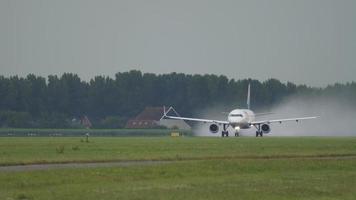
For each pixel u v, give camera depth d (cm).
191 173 17825
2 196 13150
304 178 16788
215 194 13688
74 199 12794
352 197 13762
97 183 15550
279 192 14125
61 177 16262
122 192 13762
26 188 14488
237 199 13125
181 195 13450
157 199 12912
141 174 17262
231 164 19812
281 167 19688
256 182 15800
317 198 13538
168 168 18625
